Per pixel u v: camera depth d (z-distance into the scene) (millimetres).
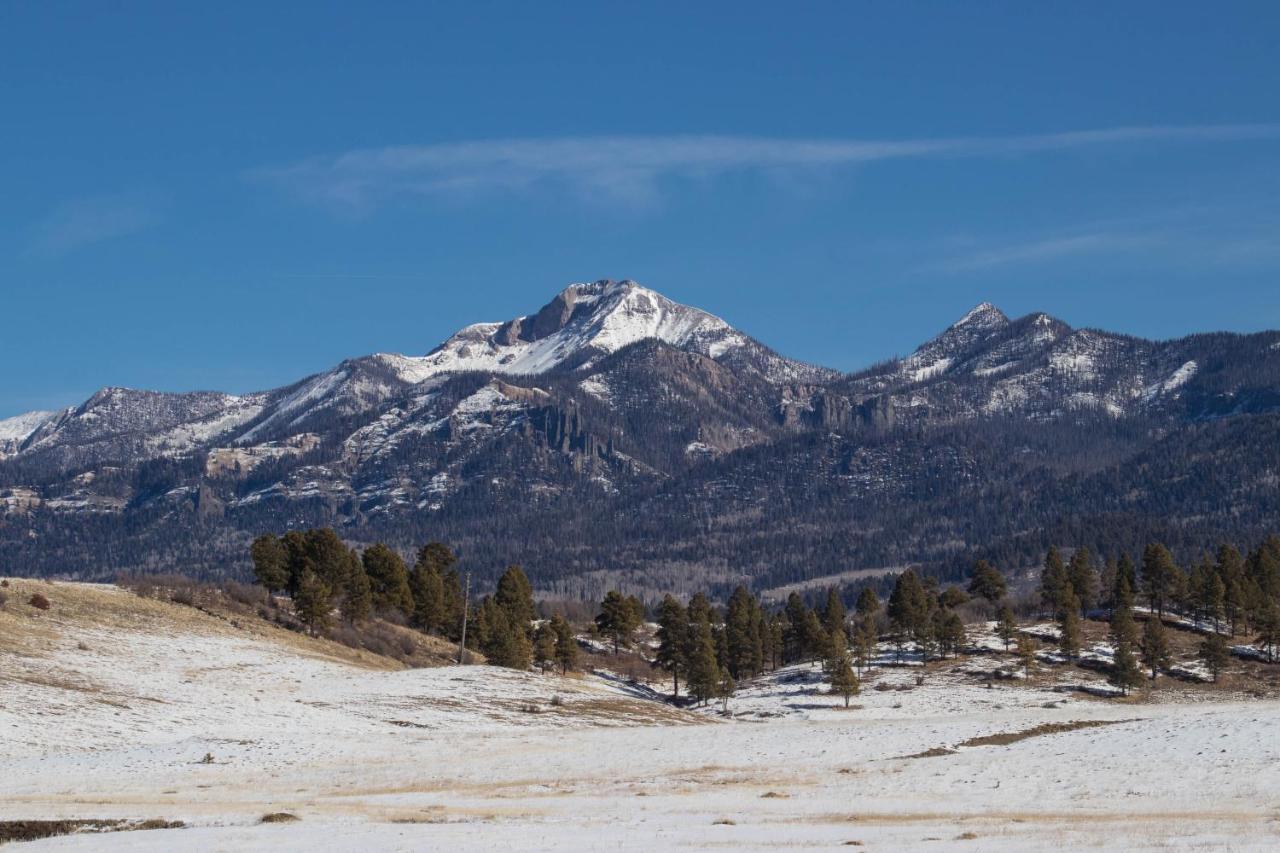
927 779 108188
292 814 89188
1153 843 68250
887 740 151250
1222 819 79562
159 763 124000
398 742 149750
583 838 76062
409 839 76562
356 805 97000
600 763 129625
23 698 146875
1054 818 83000
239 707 164875
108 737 137625
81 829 85562
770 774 117188
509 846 72812
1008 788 100312
